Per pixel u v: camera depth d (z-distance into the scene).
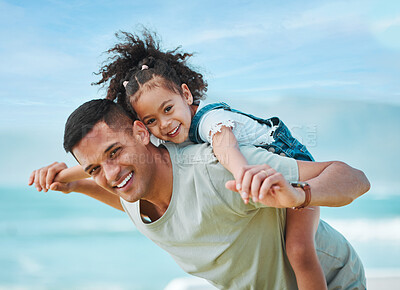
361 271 1.65
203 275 1.48
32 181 1.66
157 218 1.47
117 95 1.72
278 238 1.38
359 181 1.24
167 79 1.61
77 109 1.29
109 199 1.70
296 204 1.08
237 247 1.36
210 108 1.60
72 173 1.60
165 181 1.33
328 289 1.59
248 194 1.04
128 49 1.72
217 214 1.29
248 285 1.44
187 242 1.38
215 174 1.28
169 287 2.24
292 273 1.44
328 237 1.55
